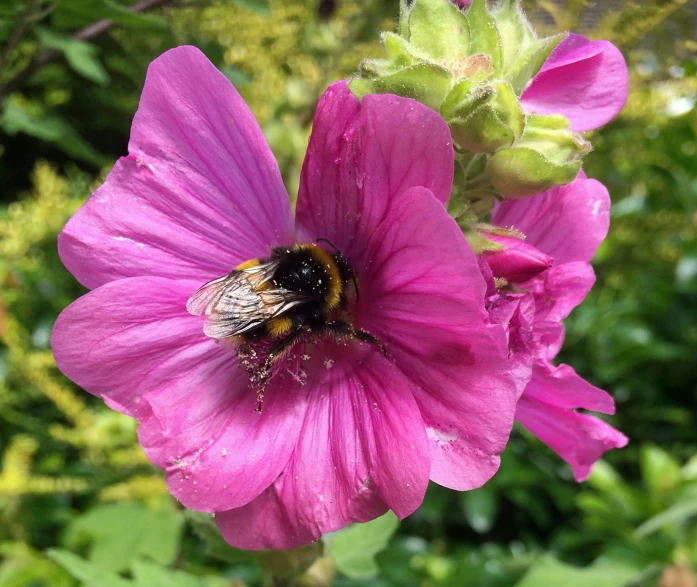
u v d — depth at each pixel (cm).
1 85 20
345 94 11
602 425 12
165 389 11
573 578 19
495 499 35
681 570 25
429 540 37
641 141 36
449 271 10
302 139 21
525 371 11
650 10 20
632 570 24
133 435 33
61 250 11
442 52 11
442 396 11
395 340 11
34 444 33
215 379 12
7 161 56
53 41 18
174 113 11
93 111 49
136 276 11
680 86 30
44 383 33
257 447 12
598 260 40
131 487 30
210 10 27
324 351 12
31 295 40
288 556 15
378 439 11
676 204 40
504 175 11
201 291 11
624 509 30
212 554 15
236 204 12
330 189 12
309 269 12
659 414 40
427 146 10
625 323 40
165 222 11
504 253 11
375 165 11
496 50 11
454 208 11
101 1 17
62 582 29
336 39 25
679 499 30
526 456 37
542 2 20
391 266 11
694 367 41
